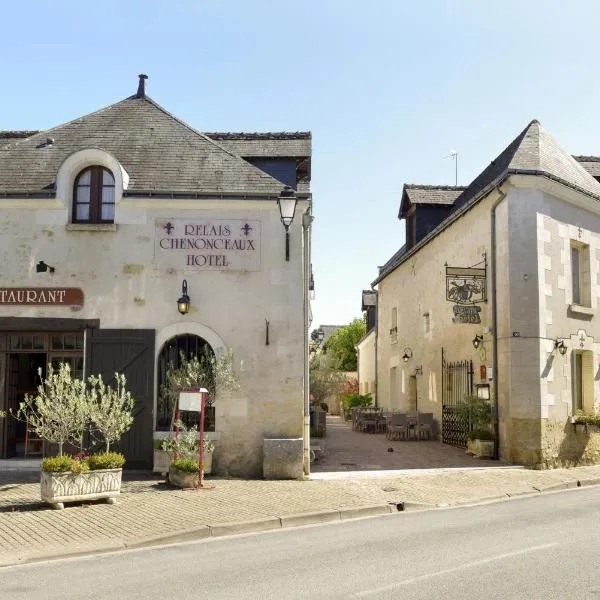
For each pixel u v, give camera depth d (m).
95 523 8.28
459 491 11.23
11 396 12.27
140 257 12.12
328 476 12.20
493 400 14.72
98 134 13.47
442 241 19.03
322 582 5.81
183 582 5.89
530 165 14.55
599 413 15.16
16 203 12.09
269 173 14.67
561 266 14.95
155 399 11.94
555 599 5.25
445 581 5.78
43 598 5.46
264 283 12.15
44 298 12.01
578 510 9.66
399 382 24.23
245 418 11.91
